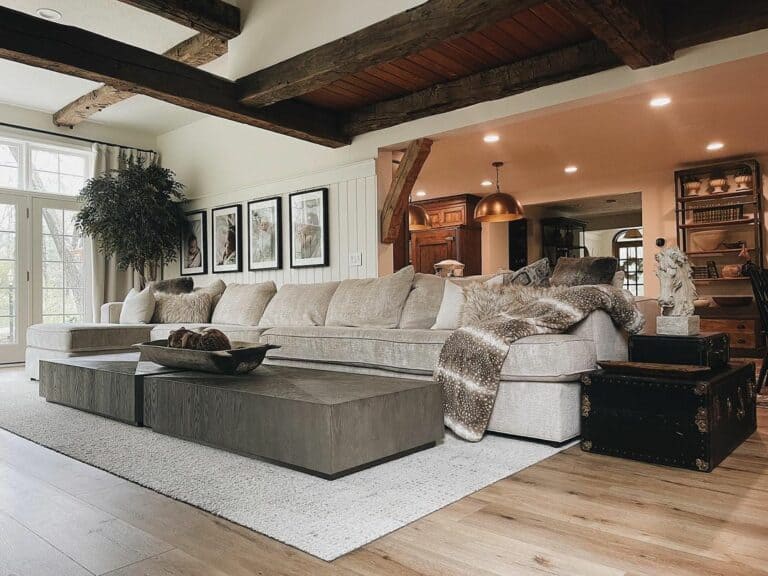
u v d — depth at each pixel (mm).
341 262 5441
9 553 1512
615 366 2518
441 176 7441
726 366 2707
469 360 2750
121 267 6844
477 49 3842
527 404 2619
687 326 2566
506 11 2932
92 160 7062
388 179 5238
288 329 4031
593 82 3746
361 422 2176
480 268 9070
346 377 2754
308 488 2014
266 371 3002
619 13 2816
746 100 4539
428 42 3332
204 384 2568
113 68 3674
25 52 3291
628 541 1553
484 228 9172
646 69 3516
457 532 1626
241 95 4336
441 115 4570
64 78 5648
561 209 10281
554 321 2721
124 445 2639
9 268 6387
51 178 6809
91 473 2232
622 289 3082
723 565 1406
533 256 9859
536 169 7035
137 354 4195
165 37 4973
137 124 7195
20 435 2861
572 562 1431
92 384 3285
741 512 1762
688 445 2221
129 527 1688
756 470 2209
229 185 6688
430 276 3980
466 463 2309
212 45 4832
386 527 1664
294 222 5875
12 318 6395
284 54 4191
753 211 6574
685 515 1739
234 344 3225
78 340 4477
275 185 6109
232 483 2080
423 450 2508
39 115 6570
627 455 2367
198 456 2449
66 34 3465
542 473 2180
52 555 1499
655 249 7406
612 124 5191
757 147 6098
